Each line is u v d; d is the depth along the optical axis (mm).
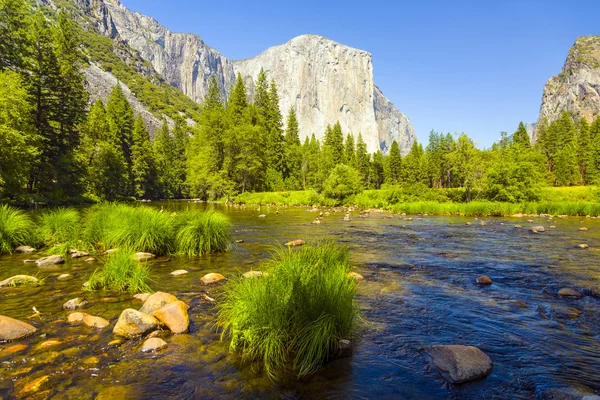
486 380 4086
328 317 4770
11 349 4711
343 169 52000
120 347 4844
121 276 7828
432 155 103875
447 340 5215
